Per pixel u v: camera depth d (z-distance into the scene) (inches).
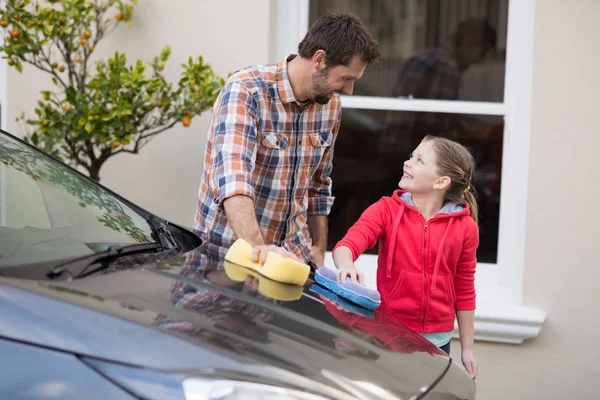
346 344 101.8
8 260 105.2
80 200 130.9
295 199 147.2
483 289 199.6
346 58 134.2
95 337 89.7
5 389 86.7
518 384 197.6
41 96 200.1
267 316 102.9
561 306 195.6
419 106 204.5
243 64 198.2
